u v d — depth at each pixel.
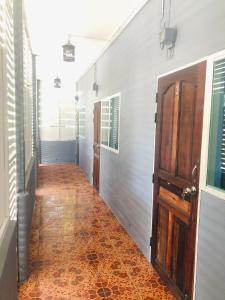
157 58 2.60
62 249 3.14
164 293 2.36
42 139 9.11
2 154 1.61
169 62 2.36
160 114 2.54
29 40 4.32
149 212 2.86
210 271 1.80
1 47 1.62
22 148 2.53
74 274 2.62
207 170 1.84
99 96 5.44
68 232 3.62
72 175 7.45
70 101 9.30
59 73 7.81
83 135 7.92
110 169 4.55
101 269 2.72
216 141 1.76
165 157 2.46
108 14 3.52
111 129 4.48
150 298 2.29
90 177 6.66
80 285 2.45
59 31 4.17
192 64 1.99
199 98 1.91
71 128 9.45
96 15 3.54
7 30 1.92
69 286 2.43
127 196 3.61
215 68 1.74
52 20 3.74
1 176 1.57
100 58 5.26
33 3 3.19
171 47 2.29
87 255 3.01
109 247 3.20
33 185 4.54
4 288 1.38
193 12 1.97
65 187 6.11
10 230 1.68
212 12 1.75
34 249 3.13
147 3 2.81
